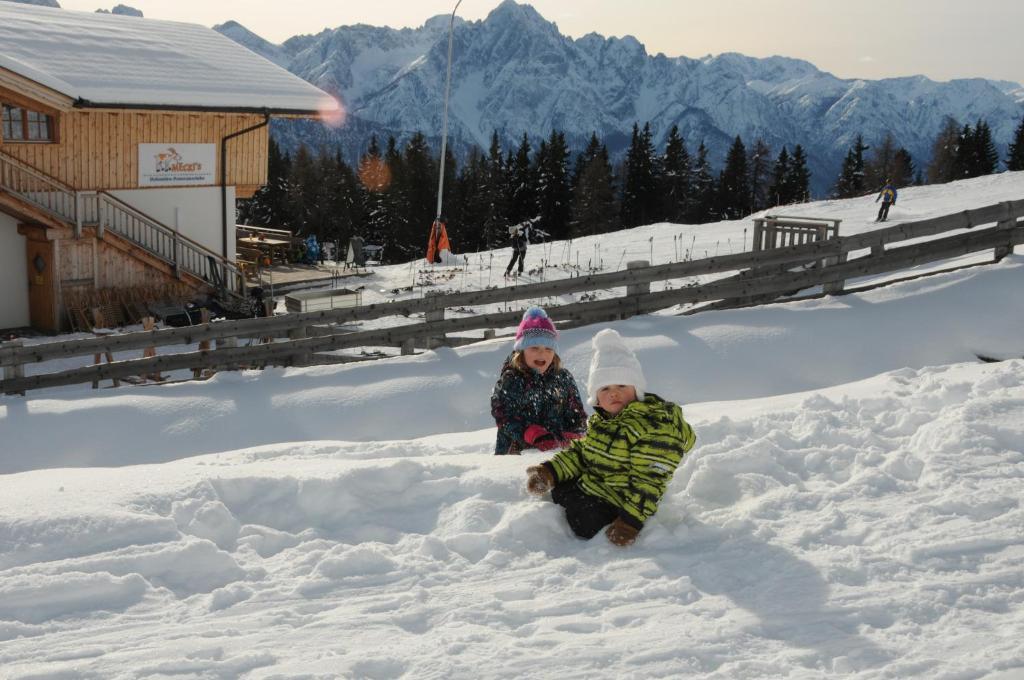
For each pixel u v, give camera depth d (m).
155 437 9.15
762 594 3.27
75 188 21.09
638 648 2.90
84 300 21.06
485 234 78.88
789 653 2.84
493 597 3.32
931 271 11.36
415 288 23.50
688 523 3.95
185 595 3.37
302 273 27.80
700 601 3.25
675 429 3.82
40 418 9.46
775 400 6.78
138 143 22.12
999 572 3.32
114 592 3.30
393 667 2.79
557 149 80.12
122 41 23.86
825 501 4.14
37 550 3.53
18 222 20.62
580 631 3.06
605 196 82.50
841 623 3.04
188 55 24.52
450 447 5.87
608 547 3.77
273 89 24.05
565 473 4.03
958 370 6.74
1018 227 11.05
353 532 3.99
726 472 4.53
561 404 5.11
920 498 4.11
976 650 2.80
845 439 4.96
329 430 9.17
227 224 24.38
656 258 24.94
